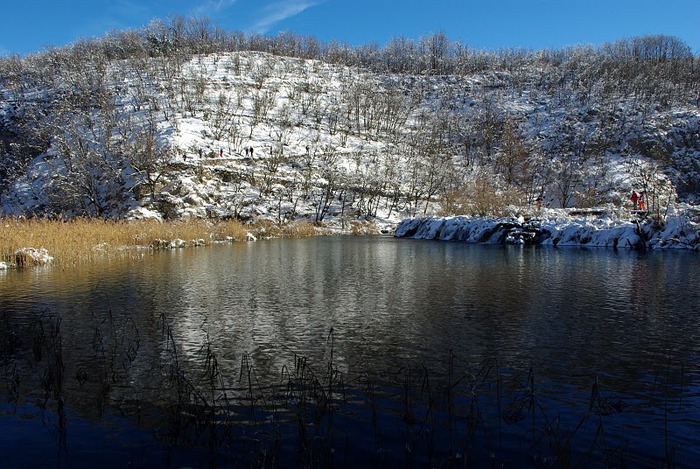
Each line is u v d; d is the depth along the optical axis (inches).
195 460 245.1
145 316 552.1
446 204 2497.5
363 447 257.9
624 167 3063.5
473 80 5211.6
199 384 347.3
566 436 266.2
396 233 2199.8
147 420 292.0
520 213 1878.7
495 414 296.2
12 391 336.8
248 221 2304.4
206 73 4271.7
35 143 2987.2
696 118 3577.8
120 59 4690.0
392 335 471.8
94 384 349.1
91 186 2338.8
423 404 313.3
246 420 289.3
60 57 4424.2
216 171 2628.0
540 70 5285.4
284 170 2874.0
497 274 871.1
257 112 3494.1
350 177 2797.7
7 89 3895.2
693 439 262.8
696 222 1325.0
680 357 403.2
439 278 827.4
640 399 318.3
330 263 1054.4
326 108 4037.9
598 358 402.3
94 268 959.0
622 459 241.8
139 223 1611.7
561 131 3774.6
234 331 488.1
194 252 1317.7
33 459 246.8
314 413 297.9
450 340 455.8
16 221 1244.5
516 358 402.9
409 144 3693.4
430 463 241.6
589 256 1151.0
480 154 3683.6
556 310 576.7
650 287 724.7
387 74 5497.1
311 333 480.7
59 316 552.4
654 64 5216.5
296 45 6087.6
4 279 818.2
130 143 2630.4
